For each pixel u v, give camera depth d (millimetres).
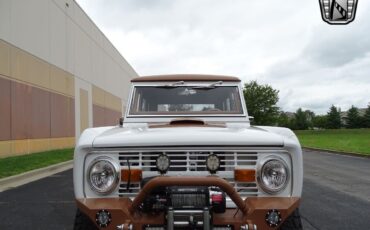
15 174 12508
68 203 8375
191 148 3893
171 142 3867
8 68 19641
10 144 19750
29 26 22344
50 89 25609
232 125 5094
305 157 21422
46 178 12594
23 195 9367
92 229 3969
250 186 3895
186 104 5539
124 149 3898
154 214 3705
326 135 68938
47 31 25188
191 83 5637
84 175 3898
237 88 5625
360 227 6344
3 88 19109
